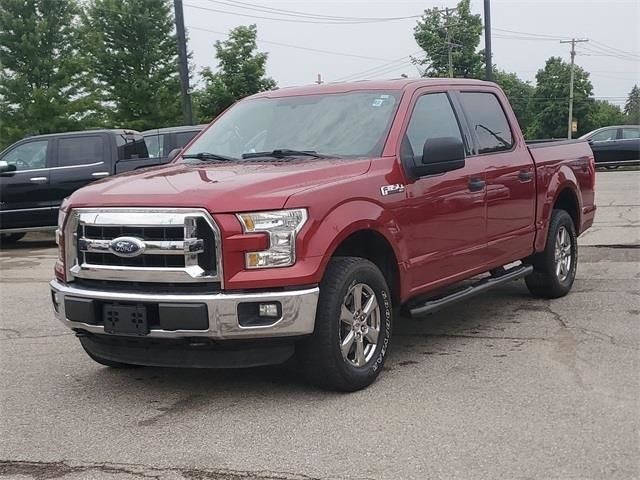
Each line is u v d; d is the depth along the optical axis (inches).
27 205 530.9
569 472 146.7
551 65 3211.1
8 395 204.8
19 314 311.1
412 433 167.3
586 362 215.2
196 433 172.6
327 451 159.3
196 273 177.9
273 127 236.2
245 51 1175.6
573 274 310.2
